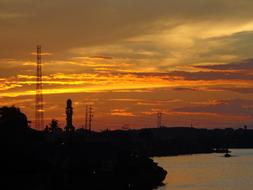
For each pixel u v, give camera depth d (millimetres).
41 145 199250
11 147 161250
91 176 180750
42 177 155125
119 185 188750
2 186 143125
